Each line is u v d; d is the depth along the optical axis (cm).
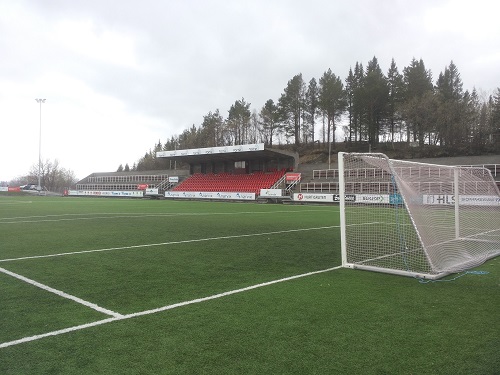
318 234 1096
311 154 6431
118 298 467
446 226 771
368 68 6688
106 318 395
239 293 491
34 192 5972
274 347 323
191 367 287
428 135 5666
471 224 916
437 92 5728
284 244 909
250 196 3681
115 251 799
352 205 913
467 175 923
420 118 5322
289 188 3641
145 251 802
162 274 596
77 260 703
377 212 872
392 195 828
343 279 572
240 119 7319
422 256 719
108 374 276
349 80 6700
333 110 6306
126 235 1056
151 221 1481
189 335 350
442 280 568
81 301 454
